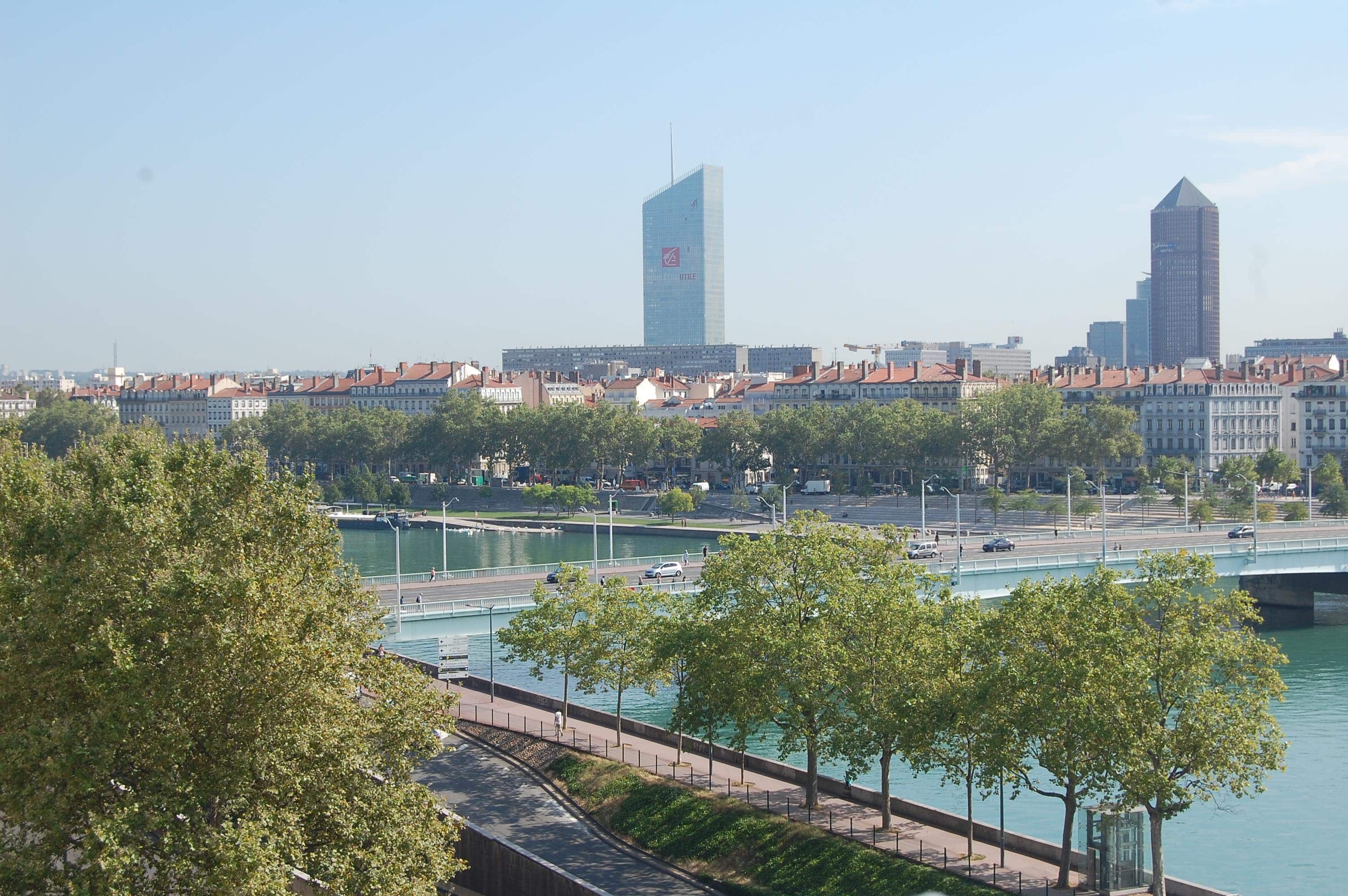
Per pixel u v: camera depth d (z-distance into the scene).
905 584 115.94
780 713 113.06
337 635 84.19
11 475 99.19
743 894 100.88
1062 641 97.81
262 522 87.12
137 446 103.81
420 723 87.44
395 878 78.38
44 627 75.88
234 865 69.56
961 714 99.69
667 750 129.75
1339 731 152.50
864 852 101.06
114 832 69.06
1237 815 126.25
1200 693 92.88
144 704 73.12
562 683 176.00
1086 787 93.56
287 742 76.06
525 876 102.44
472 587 197.88
